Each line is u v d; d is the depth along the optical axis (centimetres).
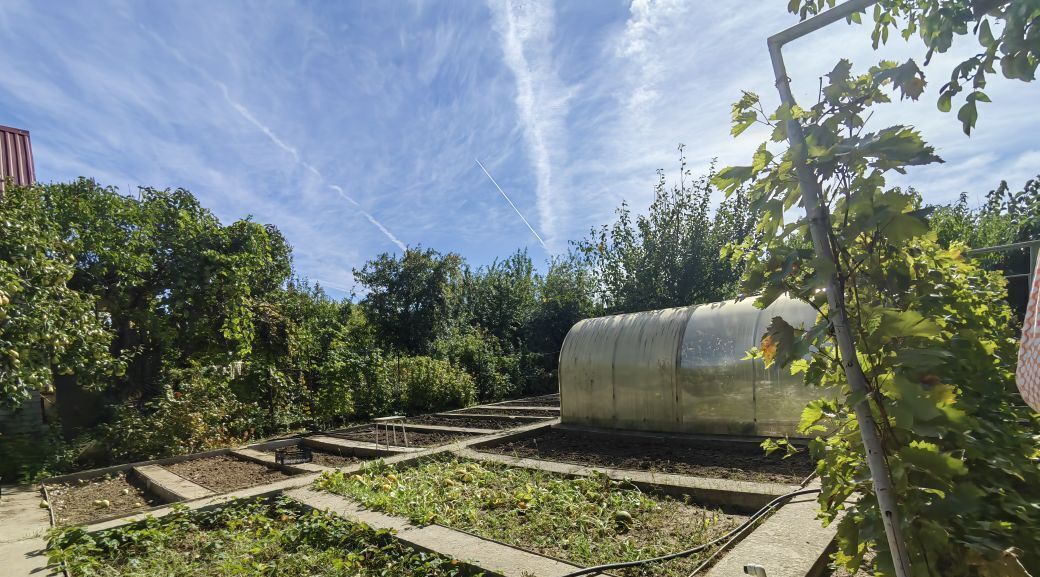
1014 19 168
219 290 1218
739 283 222
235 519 548
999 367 294
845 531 229
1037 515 219
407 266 1948
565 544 425
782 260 205
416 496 558
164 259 1202
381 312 1945
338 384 1322
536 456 776
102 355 932
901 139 173
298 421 1298
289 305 1517
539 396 1784
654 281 1440
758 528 400
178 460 955
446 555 399
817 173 192
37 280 825
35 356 796
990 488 219
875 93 195
